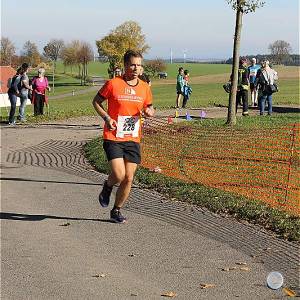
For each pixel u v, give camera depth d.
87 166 11.28
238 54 16.47
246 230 6.64
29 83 21.59
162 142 13.36
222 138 13.73
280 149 12.06
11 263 5.57
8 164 11.62
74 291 4.86
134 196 8.48
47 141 15.16
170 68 127.88
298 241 6.18
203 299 4.67
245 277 5.16
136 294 4.79
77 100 50.81
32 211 7.68
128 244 6.16
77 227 6.87
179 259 5.66
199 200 7.98
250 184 9.10
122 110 6.69
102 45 91.00
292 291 4.80
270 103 20.31
